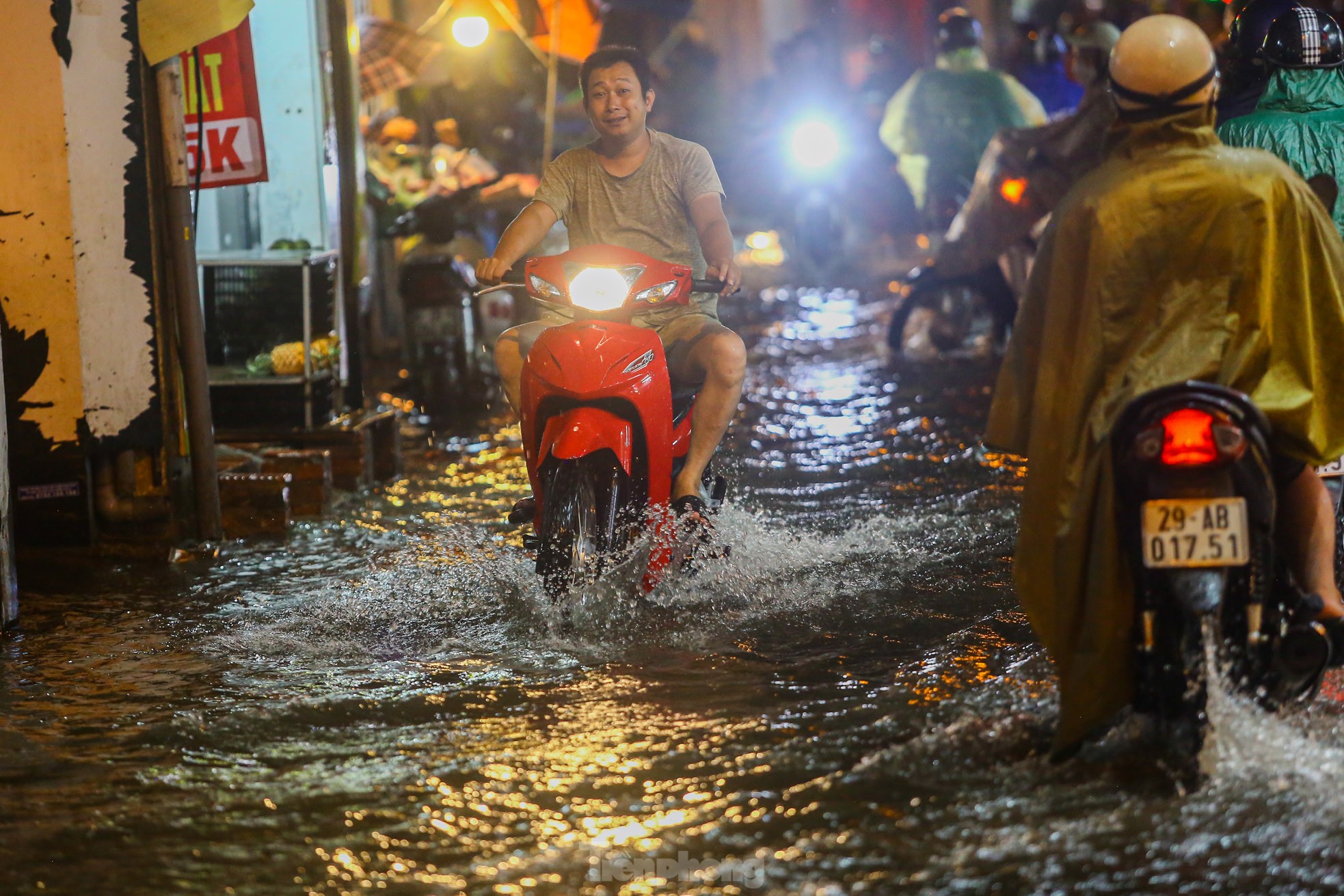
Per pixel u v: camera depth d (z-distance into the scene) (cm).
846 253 4747
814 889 821
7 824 955
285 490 1761
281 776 1020
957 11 3397
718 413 1423
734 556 1530
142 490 1670
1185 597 871
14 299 1636
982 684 1144
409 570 1575
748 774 984
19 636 1390
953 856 852
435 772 1015
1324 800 893
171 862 893
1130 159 952
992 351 3005
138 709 1173
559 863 869
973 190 2933
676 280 1364
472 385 2658
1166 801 903
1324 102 1442
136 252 1639
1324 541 978
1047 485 940
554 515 1319
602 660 1249
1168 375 903
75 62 1598
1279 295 922
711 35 8088
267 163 2203
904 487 1900
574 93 4184
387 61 3328
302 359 2002
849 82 6569
